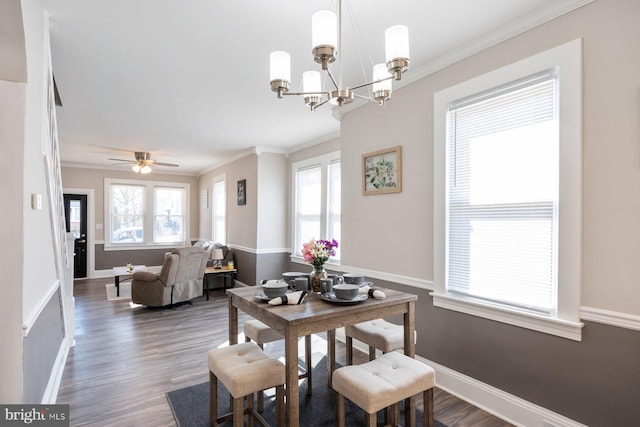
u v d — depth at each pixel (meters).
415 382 1.71
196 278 5.34
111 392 2.57
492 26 2.21
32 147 1.87
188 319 4.48
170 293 4.94
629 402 1.72
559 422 1.96
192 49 2.49
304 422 2.22
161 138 5.11
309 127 4.52
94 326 4.16
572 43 1.90
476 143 2.44
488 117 2.37
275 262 5.91
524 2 1.96
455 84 2.55
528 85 2.14
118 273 5.85
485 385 2.34
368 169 3.33
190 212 8.70
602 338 1.80
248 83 3.09
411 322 2.16
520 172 2.19
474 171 2.45
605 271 1.79
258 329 2.39
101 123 4.32
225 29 2.23
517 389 2.17
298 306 1.90
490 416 2.25
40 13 1.94
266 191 5.82
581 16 1.88
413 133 2.89
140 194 8.13
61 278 3.01
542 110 2.08
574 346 1.91
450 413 2.29
